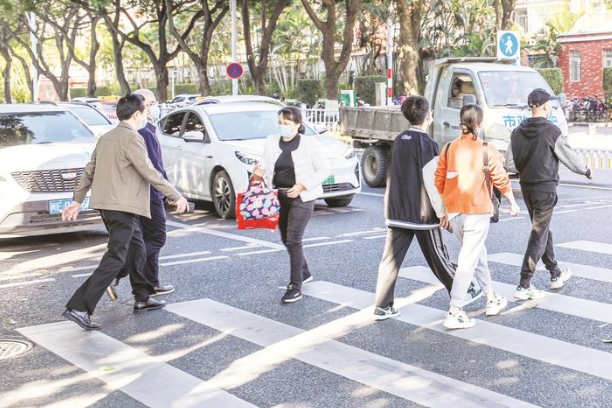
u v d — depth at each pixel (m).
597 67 41.31
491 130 14.18
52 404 5.12
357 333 6.50
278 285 8.21
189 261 9.49
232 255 9.81
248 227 7.54
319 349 6.11
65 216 7.00
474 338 6.29
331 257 9.48
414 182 6.51
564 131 14.71
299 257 7.54
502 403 4.97
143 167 6.65
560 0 47.62
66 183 10.48
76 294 6.68
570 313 6.91
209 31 36.47
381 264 6.81
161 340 6.44
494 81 14.76
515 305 7.21
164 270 9.02
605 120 37.44
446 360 5.79
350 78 54.47
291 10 57.91
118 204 6.64
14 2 41.66
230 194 12.67
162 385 5.42
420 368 5.64
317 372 5.61
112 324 6.94
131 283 7.30
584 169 7.17
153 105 7.64
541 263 8.95
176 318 7.07
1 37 54.69
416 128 6.58
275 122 13.83
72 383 5.50
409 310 7.14
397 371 5.59
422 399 5.06
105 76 82.00
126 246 6.77
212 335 6.54
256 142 13.06
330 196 12.91
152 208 7.69
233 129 13.49
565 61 42.69
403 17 28.97
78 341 6.47
